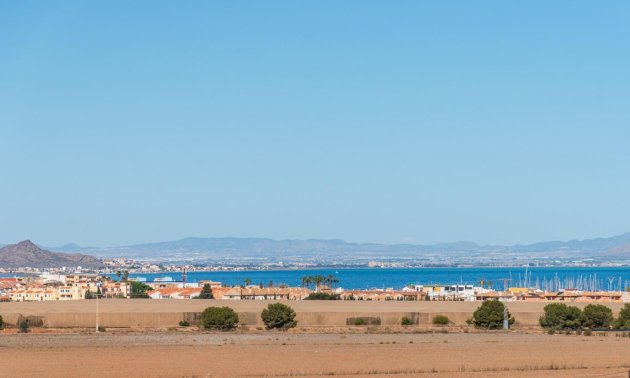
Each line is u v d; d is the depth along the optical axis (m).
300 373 120.12
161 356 144.12
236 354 147.50
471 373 121.75
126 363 132.75
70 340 176.75
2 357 142.38
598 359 140.62
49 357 142.50
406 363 133.50
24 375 117.81
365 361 136.25
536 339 182.75
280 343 170.25
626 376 117.50
